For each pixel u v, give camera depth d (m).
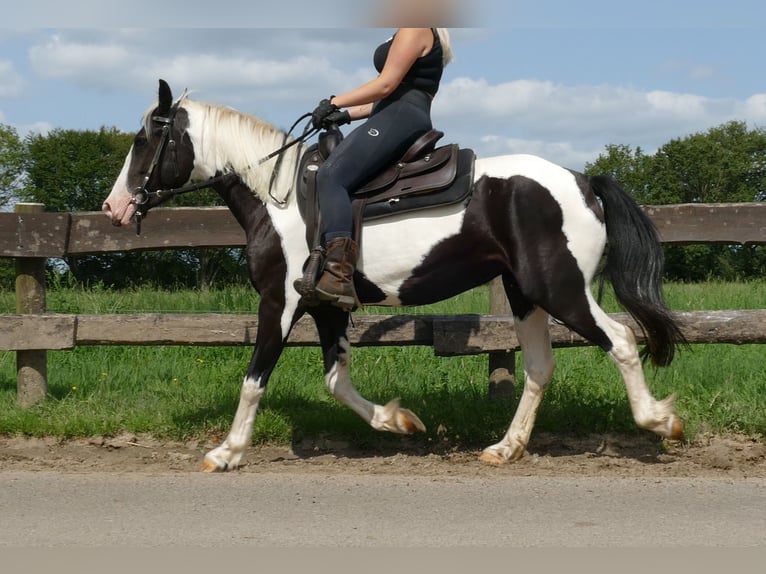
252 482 4.32
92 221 6.07
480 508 3.84
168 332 5.93
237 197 4.92
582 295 4.57
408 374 6.70
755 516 3.71
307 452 5.20
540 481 4.33
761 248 38.06
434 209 4.61
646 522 3.62
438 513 3.77
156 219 6.03
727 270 38.81
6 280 36.44
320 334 5.06
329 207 4.53
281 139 4.88
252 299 8.83
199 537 3.44
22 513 3.77
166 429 5.39
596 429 5.38
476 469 4.71
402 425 4.96
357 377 6.51
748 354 7.13
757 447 5.05
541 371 4.90
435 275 4.66
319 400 5.92
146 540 3.40
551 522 3.63
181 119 4.96
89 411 5.66
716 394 5.68
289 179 4.81
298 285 4.60
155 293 9.74
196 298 9.22
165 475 4.48
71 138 45.47
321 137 4.82
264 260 4.79
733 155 64.19
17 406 5.92
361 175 4.59
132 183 4.96
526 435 4.90
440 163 4.61
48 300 8.66
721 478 4.39
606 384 6.17
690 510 3.80
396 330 5.78
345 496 4.05
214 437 5.39
